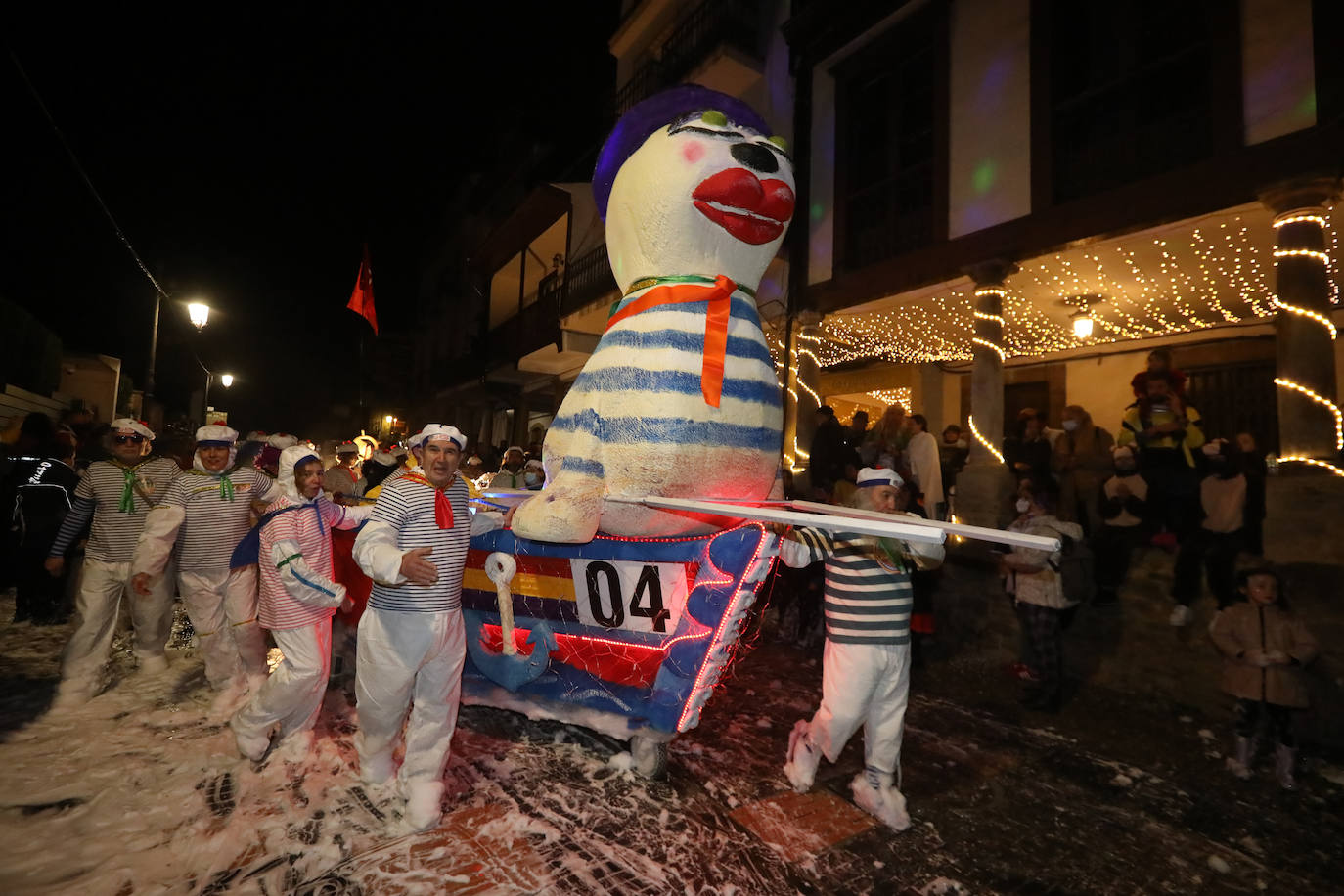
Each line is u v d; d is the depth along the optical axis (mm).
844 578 3475
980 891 2914
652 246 3471
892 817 3357
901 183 8859
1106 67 7008
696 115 3561
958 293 8516
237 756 3717
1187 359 9523
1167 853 3287
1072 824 3533
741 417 3299
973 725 4910
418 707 3209
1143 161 6629
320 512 3840
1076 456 6609
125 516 4652
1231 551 5078
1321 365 5320
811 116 9992
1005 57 7625
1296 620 4074
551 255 16531
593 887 2734
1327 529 4617
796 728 3795
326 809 3201
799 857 3061
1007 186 7516
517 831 3111
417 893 2639
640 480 3197
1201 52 6258
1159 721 4992
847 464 7668
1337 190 5430
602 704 3594
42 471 6672
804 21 9867
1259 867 3195
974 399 7516
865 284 8930
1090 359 10570
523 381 18609
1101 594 5840
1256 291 8031
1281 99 5645
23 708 4395
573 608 3578
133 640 5812
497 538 3855
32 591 6602
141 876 2660
